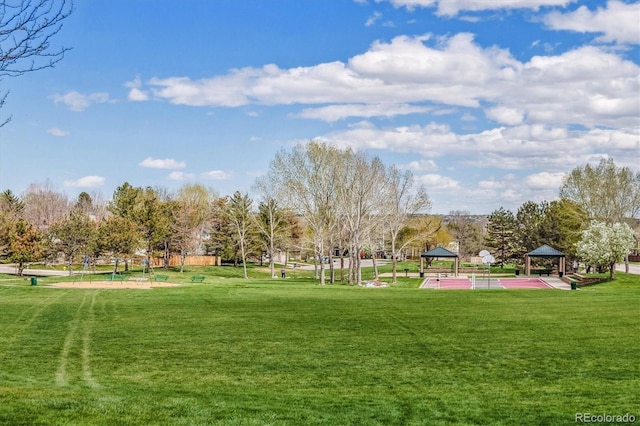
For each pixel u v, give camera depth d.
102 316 33.72
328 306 38.88
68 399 14.04
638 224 99.94
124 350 23.88
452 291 50.94
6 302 40.22
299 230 112.50
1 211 86.31
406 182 84.50
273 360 21.89
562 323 30.11
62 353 23.22
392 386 17.77
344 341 25.70
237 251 105.31
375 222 73.94
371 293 49.31
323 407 14.45
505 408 14.56
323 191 70.69
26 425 11.70
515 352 22.80
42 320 31.80
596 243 68.12
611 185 88.75
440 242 122.06
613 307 36.91
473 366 20.50
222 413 13.22
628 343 24.31
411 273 99.56
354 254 77.88
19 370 20.09
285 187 73.69
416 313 34.88
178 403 14.06
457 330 28.28
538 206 109.00
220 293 49.09
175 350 23.88
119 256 80.38
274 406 14.29
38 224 116.00
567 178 94.69
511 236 109.69
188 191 114.44
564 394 16.30
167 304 40.06
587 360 21.11
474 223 148.12
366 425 12.80
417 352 23.12
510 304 39.47
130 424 12.03
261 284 64.12
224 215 103.12
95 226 82.94
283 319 32.53
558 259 94.69
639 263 133.88
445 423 13.10
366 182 70.94
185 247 96.00
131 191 98.94
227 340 26.08
